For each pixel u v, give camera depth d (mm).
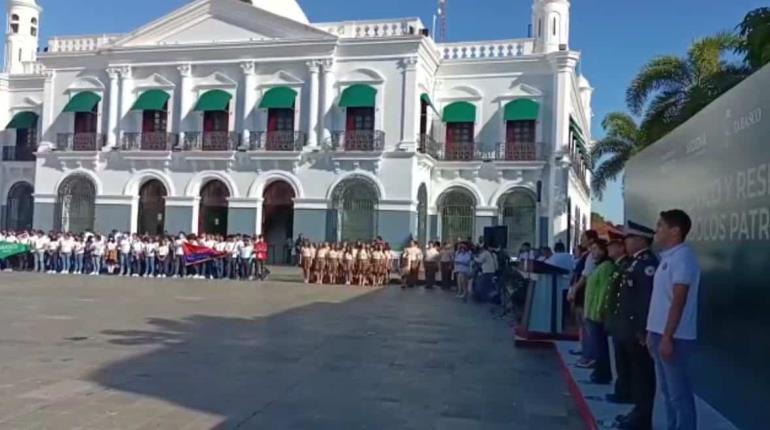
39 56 35719
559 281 12523
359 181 31016
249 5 32438
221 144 32625
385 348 11648
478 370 10062
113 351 10484
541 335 12305
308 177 31594
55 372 8836
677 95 26000
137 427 6555
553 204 31000
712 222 7805
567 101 31297
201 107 32719
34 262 29656
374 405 7766
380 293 23203
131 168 33812
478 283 21016
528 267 13672
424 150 31719
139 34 34000
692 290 5707
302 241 30391
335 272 26672
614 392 8039
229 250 27688
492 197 32000
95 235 29531
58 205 35062
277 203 32469
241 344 11531
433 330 14219
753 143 6559
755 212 6488
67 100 35562
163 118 33938
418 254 26078
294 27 31938
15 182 38125
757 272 6430
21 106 38594
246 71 32500
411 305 19438
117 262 28719
